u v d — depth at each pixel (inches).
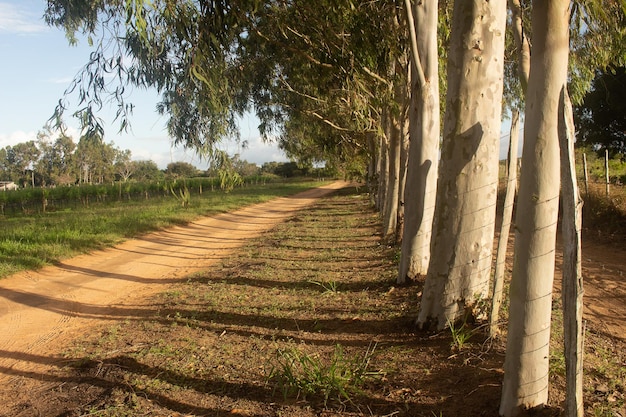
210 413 146.0
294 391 156.3
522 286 123.7
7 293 314.7
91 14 248.1
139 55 246.8
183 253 485.7
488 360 163.5
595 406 133.6
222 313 249.3
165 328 229.5
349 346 194.5
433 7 272.8
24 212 933.8
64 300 299.1
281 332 215.3
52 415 147.6
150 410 148.0
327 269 357.4
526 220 122.9
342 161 1063.0
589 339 189.6
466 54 187.5
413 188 282.0
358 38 332.5
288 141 808.3
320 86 437.1
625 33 332.2
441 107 438.6
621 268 327.0
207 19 237.9
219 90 255.3
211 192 1473.9
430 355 176.2
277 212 979.3
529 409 125.3
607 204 505.0
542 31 120.0
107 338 219.1
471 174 191.8
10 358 200.8
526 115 124.9
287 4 363.6
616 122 667.4
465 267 195.0
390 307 240.7
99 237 529.7
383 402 146.8
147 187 1331.2
